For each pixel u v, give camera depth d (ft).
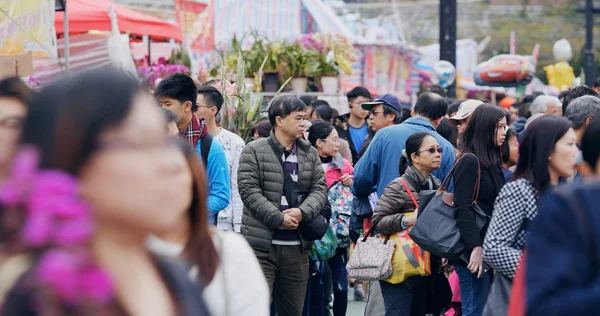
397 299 23.03
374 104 32.01
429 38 161.99
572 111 21.81
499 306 16.69
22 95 10.04
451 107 32.32
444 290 23.59
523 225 16.67
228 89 30.66
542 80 155.12
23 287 5.59
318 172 24.16
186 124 22.03
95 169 5.98
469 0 164.86
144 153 6.07
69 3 41.32
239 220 24.81
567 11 164.86
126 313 5.98
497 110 21.07
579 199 8.54
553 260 8.39
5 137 8.70
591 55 84.69
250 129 30.45
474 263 20.52
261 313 10.21
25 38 26.58
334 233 26.63
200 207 9.84
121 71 6.32
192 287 6.88
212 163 21.99
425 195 21.67
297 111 23.54
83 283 5.34
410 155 23.70
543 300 8.32
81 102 6.00
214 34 52.19
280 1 53.83
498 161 21.20
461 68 99.81
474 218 20.76
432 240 20.88
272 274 23.61
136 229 6.16
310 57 41.19
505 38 163.22
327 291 30.04
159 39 52.16
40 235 5.19
